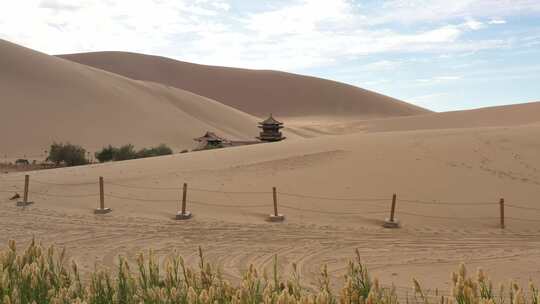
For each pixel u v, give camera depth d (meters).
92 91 86.00
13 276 4.45
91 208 18.28
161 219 16.78
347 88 196.38
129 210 17.98
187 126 88.44
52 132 71.88
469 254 12.83
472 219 17.17
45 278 4.59
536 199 19.22
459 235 15.19
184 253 12.39
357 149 26.64
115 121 80.56
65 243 13.32
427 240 14.46
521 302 3.75
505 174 22.05
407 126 113.12
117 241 13.68
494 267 11.41
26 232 14.69
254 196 19.70
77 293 4.46
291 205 18.66
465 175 21.89
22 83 80.69
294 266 5.47
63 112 77.44
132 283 4.83
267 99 193.25
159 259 11.53
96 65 199.50
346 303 4.07
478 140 27.30
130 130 79.38
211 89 198.88
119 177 22.89
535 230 15.98
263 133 73.00
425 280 9.91
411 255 12.62
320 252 12.84
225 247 13.19
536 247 13.79
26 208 18.28
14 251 4.91
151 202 19.00
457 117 110.62
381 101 191.12
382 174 22.14
